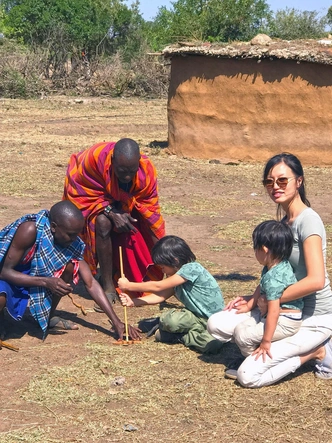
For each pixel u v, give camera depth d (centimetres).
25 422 264
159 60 2261
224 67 985
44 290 344
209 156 1009
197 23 2833
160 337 346
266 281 290
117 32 2992
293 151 968
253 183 832
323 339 300
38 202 693
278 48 959
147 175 406
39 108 1728
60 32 2452
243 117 983
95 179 407
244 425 262
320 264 288
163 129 1427
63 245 344
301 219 296
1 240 340
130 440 252
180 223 617
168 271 346
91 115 1611
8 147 1056
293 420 267
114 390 290
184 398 284
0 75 2033
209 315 333
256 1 2852
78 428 260
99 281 432
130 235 416
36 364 319
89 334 361
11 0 3556
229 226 603
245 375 289
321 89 945
